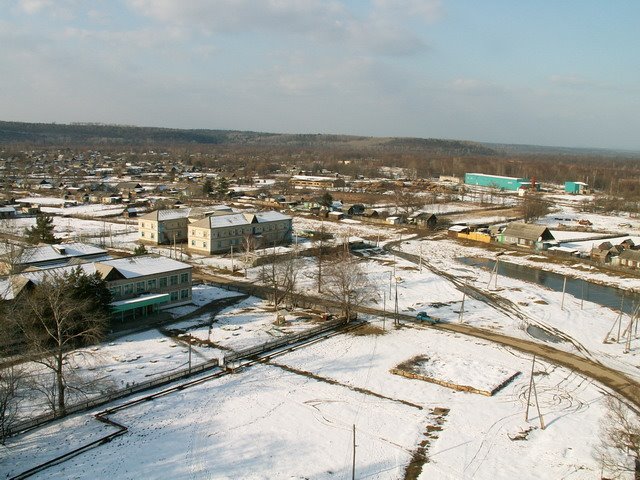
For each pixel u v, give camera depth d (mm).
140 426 46406
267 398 52281
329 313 77375
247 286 91000
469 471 41625
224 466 41250
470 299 88438
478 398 53469
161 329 69875
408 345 66938
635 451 40312
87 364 57938
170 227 125375
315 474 40719
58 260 85000
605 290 98062
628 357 65188
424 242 137375
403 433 46750
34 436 44250
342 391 54281
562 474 41281
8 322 55875
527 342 69312
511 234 134250
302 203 186750
